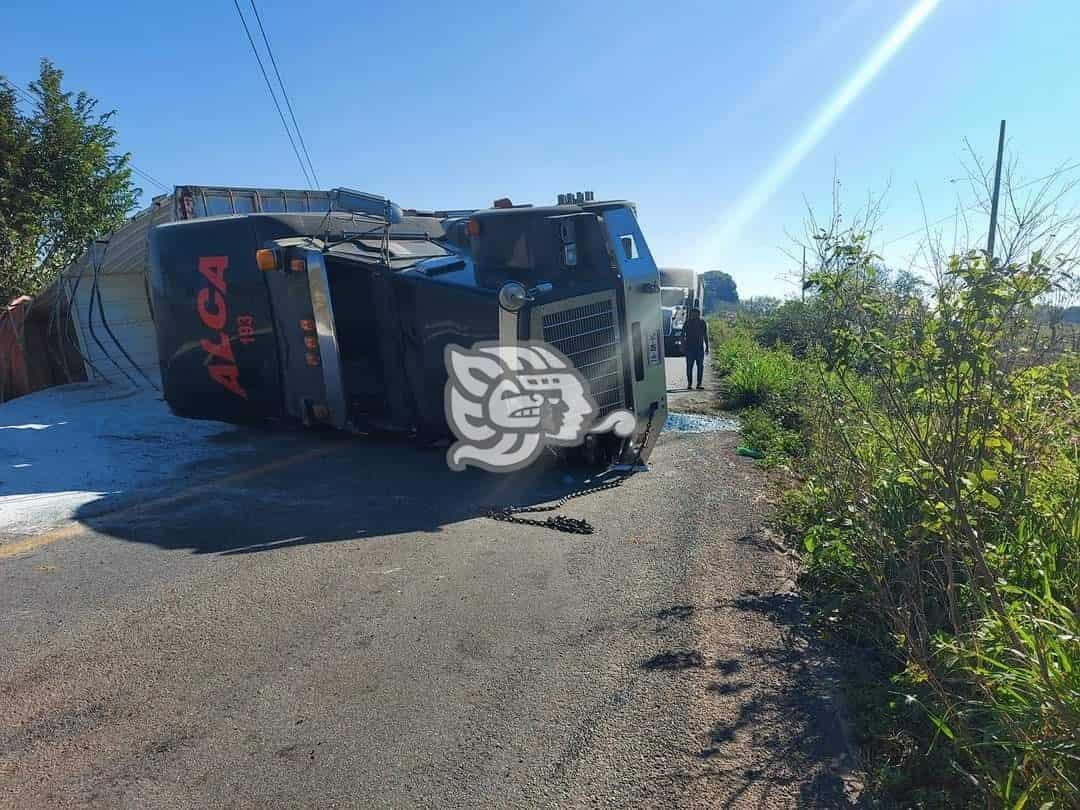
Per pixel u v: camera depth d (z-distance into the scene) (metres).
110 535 5.51
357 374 8.41
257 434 9.13
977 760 2.94
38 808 2.76
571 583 4.89
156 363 12.94
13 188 17.67
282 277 8.05
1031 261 3.54
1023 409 4.06
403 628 4.20
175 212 10.41
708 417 11.76
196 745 3.15
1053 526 3.98
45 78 19.02
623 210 8.48
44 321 12.20
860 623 4.31
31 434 8.42
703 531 5.96
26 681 3.56
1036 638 2.96
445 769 3.05
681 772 3.07
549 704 3.52
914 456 4.01
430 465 7.91
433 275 7.83
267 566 5.02
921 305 4.00
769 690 3.68
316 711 3.41
